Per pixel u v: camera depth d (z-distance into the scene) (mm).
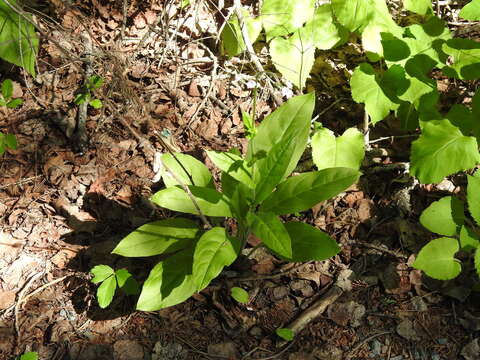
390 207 783
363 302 699
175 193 635
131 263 716
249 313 687
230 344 659
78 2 970
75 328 660
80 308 678
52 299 683
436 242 657
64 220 752
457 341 665
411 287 710
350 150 724
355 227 766
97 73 882
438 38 746
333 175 616
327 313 688
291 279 717
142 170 809
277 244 561
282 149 610
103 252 723
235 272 716
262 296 702
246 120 617
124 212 766
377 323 682
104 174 799
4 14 739
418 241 747
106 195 781
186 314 682
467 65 709
